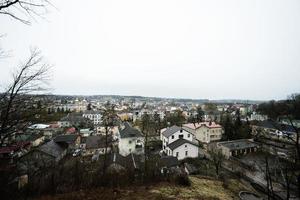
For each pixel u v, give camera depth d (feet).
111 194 40.45
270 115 164.96
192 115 299.38
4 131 24.49
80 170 50.11
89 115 280.10
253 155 121.49
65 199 37.06
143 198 39.47
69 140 126.72
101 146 129.29
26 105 26.43
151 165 68.18
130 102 598.34
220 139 167.53
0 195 31.60
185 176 55.93
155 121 222.28
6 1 12.71
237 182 78.59
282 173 71.67
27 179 44.60
